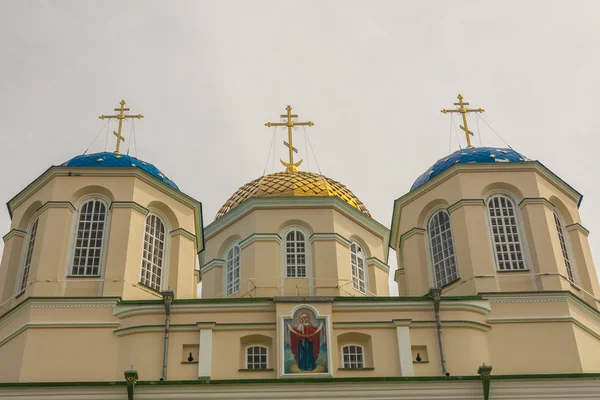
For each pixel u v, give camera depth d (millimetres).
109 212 34500
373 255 38719
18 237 35000
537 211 34875
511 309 32281
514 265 33938
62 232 33500
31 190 35656
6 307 33281
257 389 28734
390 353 30766
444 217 36531
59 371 30328
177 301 31484
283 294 35781
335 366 30328
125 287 32562
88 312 31578
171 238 36000
